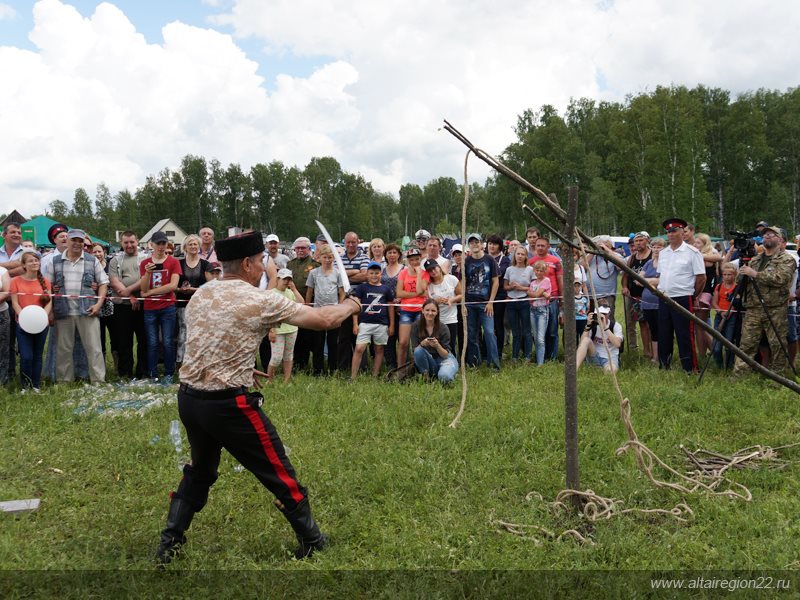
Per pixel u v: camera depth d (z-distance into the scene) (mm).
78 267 8617
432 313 8117
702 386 7684
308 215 88812
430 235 10828
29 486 4957
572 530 4023
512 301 9875
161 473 5156
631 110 49000
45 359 10406
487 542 3947
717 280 9641
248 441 3598
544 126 57250
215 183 83438
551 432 5883
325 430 6188
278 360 8438
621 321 14273
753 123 52750
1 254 9602
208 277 9180
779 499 4441
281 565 3697
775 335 7969
